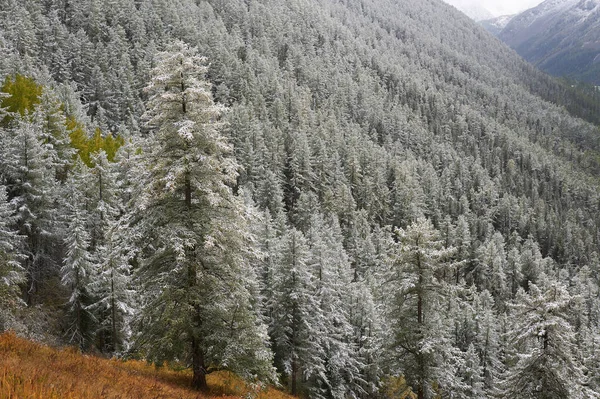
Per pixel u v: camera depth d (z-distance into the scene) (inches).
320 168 3969.0
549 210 6058.1
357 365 1633.9
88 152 2015.3
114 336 1195.9
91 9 5290.4
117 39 4916.3
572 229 5319.9
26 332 1089.4
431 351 822.5
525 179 6879.9
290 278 1222.3
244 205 582.6
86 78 4323.3
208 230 518.3
